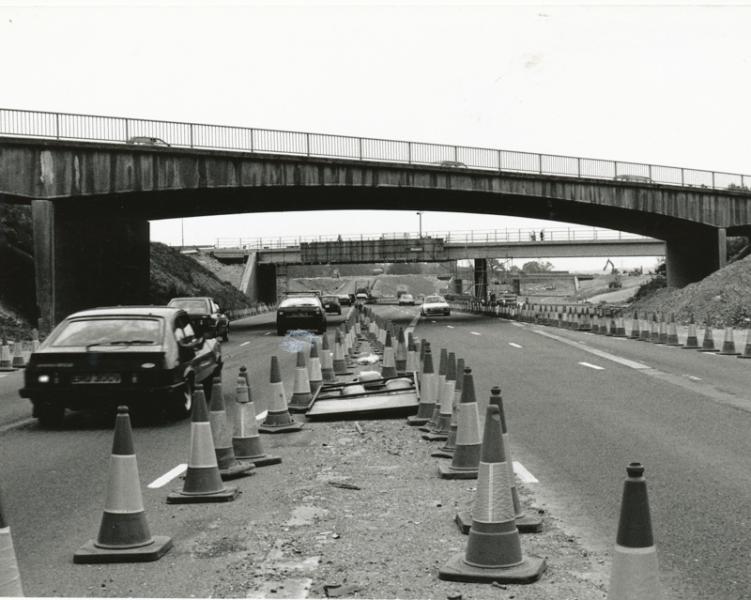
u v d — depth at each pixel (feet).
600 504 27.91
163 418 48.42
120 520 23.03
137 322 47.29
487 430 21.30
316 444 40.32
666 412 48.47
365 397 51.16
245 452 35.37
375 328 112.57
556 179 177.78
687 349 93.97
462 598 19.34
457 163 166.50
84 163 126.52
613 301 424.46
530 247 311.88
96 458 37.09
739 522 25.43
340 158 151.94
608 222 217.36
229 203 166.20
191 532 25.23
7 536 16.88
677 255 227.20
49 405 45.62
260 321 207.31
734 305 141.49
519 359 82.33
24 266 149.69
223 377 70.13
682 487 30.07
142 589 20.35
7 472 34.35
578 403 52.29
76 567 22.12
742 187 205.46
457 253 309.63
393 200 180.55
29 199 128.57
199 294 260.21
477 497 21.20
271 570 21.63
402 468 34.35
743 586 19.99
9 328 122.01
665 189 192.65
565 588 19.97
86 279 135.33
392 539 24.27
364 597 19.57
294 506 28.25
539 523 24.85
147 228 161.89
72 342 45.91
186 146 136.87
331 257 296.51
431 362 45.91
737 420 45.50
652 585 14.80
